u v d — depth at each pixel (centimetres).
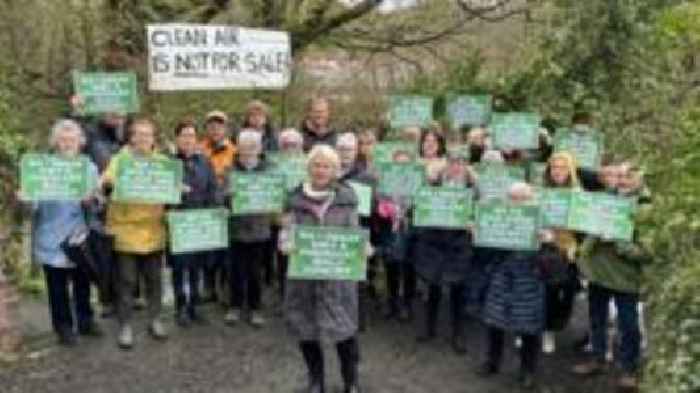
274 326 1120
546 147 1336
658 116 1307
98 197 1009
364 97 2011
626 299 952
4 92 1253
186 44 1267
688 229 786
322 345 923
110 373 983
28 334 1075
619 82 1541
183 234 1061
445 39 1950
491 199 1002
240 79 1297
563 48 1589
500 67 1794
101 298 1109
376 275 1228
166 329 1097
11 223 1158
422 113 1387
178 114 1786
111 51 1681
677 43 1305
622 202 946
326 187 900
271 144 1195
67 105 1572
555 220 973
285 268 1116
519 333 971
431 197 1052
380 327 1148
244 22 1908
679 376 686
